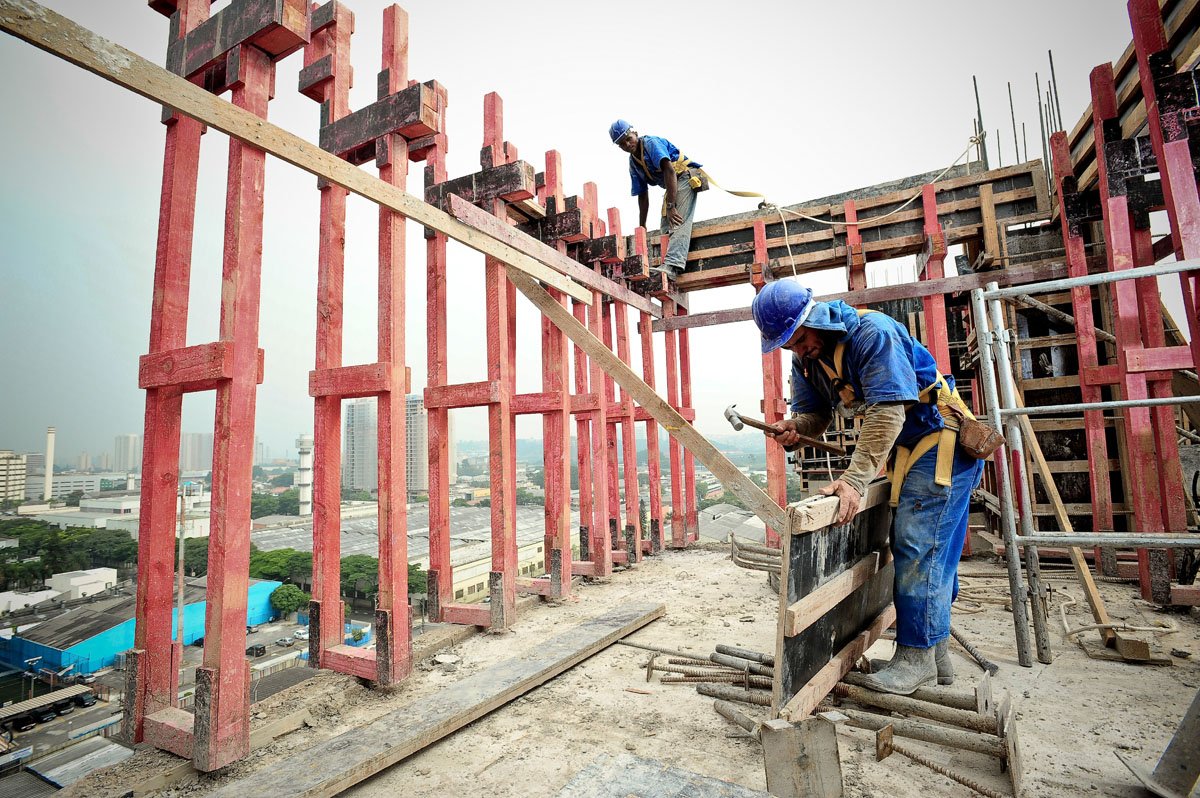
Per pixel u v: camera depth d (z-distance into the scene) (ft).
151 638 7.47
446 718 7.11
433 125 9.74
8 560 142.82
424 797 5.82
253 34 7.41
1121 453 15.72
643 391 9.21
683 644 10.39
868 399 6.60
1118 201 13.29
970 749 5.65
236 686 6.75
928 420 7.22
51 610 115.03
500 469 11.96
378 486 9.27
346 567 144.15
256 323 7.23
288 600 131.13
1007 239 17.87
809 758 5.02
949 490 6.94
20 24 5.02
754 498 7.91
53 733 67.97
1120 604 12.28
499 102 13.14
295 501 269.44
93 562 147.64
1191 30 11.74
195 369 7.12
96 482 306.55
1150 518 12.76
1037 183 17.28
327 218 9.87
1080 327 15.08
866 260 19.67
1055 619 11.38
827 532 6.49
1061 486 16.56
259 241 7.35
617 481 19.40
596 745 6.79
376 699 8.51
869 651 9.48
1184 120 11.05
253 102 7.61
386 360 9.41
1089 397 14.98
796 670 5.76
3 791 53.57
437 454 12.50
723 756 6.36
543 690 8.54
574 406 17.29
